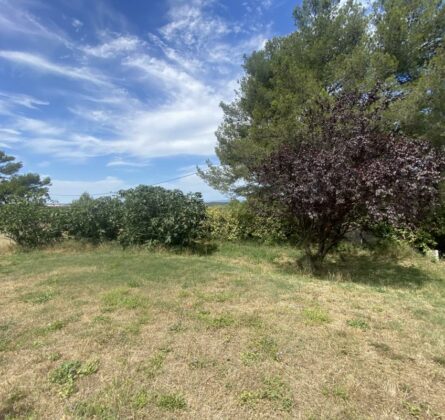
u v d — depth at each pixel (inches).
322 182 202.1
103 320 140.1
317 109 266.1
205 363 104.9
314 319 140.3
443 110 280.1
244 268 255.8
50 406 84.6
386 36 330.0
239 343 118.6
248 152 348.8
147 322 138.1
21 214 345.4
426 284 220.4
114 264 251.8
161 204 328.5
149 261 265.9
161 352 112.4
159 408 83.7
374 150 207.8
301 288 191.3
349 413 81.7
